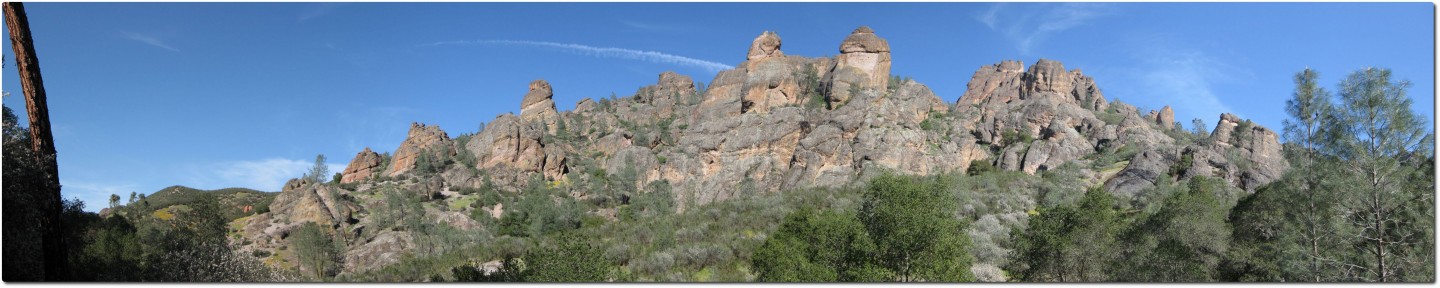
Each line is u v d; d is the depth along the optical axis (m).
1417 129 32.06
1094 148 130.00
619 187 121.19
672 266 49.72
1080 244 43.44
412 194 113.25
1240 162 106.75
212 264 41.72
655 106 174.38
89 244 44.47
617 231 68.25
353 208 99.44
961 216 69.56
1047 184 94.56
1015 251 48.09
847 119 117.62
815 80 139.88
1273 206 41.97
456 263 58.62
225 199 120.31
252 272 43.56
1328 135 33.97
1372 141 33.12
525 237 85.94
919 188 45.84
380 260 78.19
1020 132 140.00
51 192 24.22
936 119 148.12
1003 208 77.38
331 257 76.69
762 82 138.25
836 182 105.19
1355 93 33.38
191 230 66.12
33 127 24.27
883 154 109.75
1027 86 178.75
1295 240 35.22
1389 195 31.98
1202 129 157.62
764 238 55.88
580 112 181.12
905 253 39.41
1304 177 34.78
